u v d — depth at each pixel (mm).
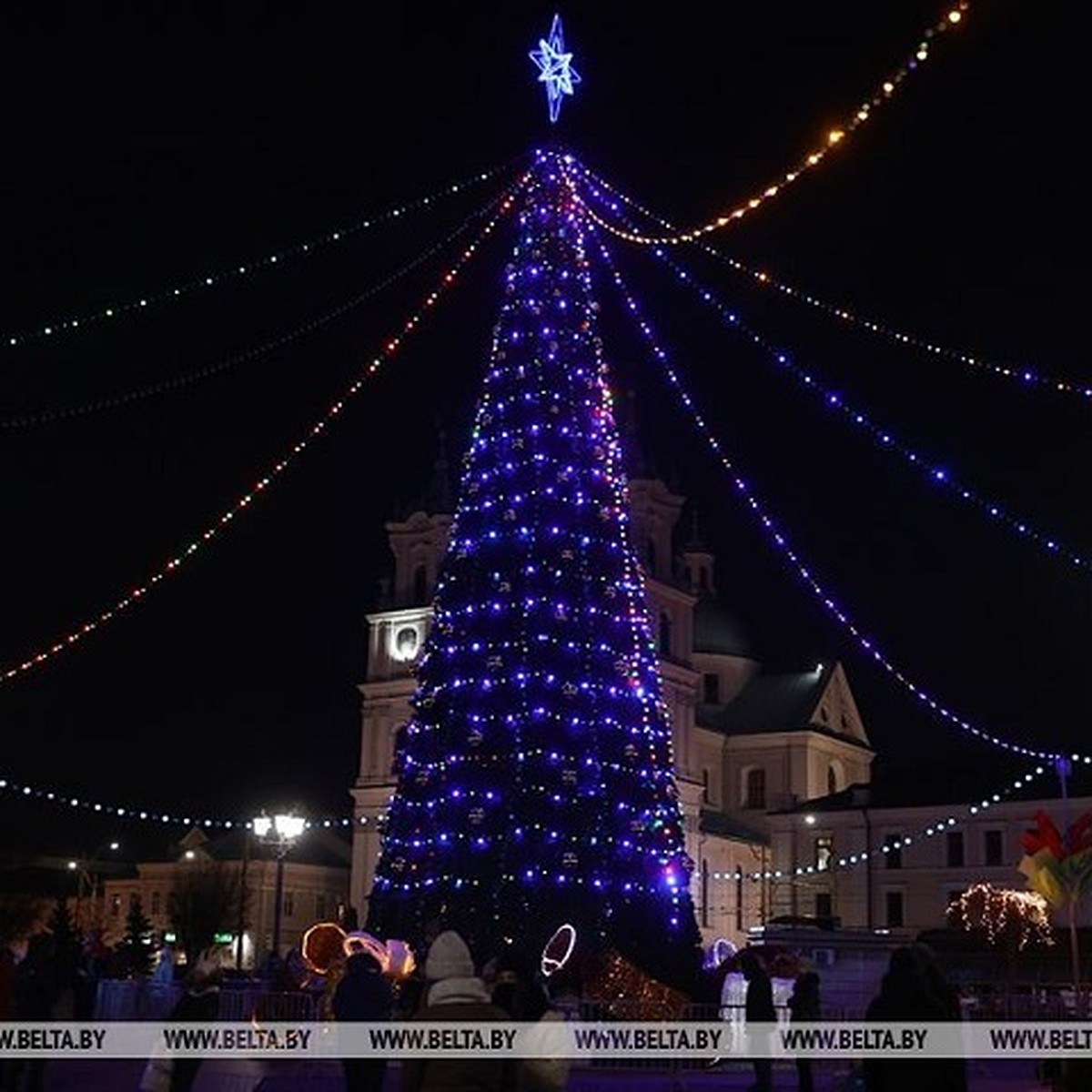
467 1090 10070
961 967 48750
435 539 88875
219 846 107000
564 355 34812
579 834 30781
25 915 90750
